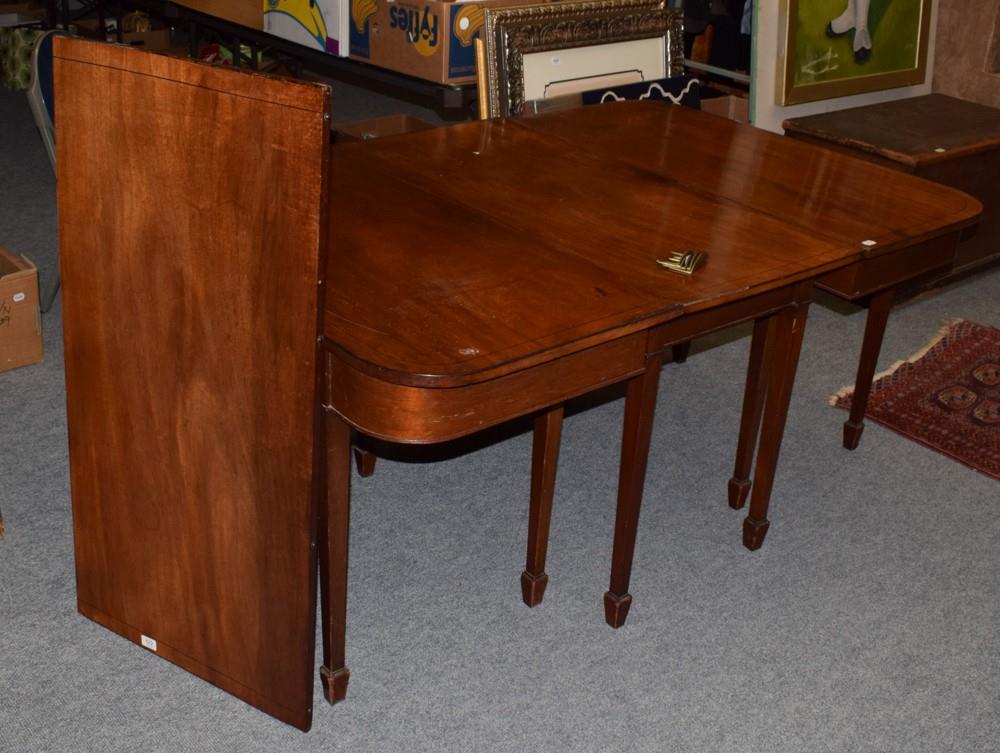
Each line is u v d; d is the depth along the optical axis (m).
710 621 2.39
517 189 2.40
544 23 3.05
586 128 2.85
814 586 2.52
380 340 1.72
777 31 3.77
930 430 3.15
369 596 2.39
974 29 4.27
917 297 3.94
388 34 3.43
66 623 2.25
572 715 2.13
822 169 2.64
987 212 3.90
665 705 2.17
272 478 1.82
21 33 5.51
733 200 2.41
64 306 1.95
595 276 2.00
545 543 2.34
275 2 3.84
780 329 2.33
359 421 1.75
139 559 2.07
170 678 2.14
